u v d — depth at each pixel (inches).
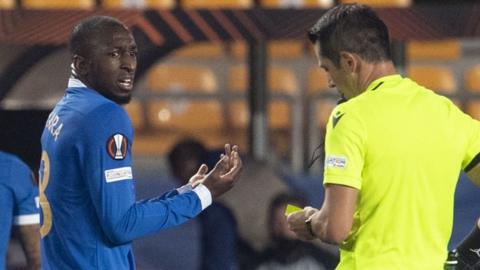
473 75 1437.0
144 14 904.3
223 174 638.5
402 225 565.3
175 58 1445.6
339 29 572.1
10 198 767.7
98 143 599.5
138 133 1401.3
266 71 1056.8
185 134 1402.6
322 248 991.0
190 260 1039.0
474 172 589.9
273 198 991.0
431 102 575.5
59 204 614.2
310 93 1282.0
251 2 1167.0
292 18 920.3
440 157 570.9
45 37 896.9
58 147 610.2
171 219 617.3
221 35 911.0
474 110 1396.4
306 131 1208.2
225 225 971.9
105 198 598.2
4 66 997.2
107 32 617.6
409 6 943.7
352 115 561.9
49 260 625.0
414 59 1460.4
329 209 556.4
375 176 561.6
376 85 573.0
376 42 573.0
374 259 564.7
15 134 881.5
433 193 571.5
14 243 948.0
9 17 906.7
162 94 1291.8
